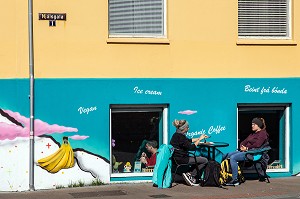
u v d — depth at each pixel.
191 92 14.19
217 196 12.09
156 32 14.17
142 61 13.89
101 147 13.62
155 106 14.14
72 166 13.42
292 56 14.88
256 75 14.64
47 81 13.28
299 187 13.23
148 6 14.12
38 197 12.16
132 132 14.12
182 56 14.13
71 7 13.43
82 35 13.51
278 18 14.98
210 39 14.33
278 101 14.79
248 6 14.83
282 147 14.98
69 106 13.41
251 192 12.59
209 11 14.32
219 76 14.38
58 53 13.35
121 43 13.75
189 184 13.43
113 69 13.70
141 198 11.89
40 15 13.21
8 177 13.01
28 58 13.12
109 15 13.82
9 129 13.02
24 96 13.09
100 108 13.62
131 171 14.11
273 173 14.84
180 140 13.28
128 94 13.80
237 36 14.54
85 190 12.95
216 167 13.33
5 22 13.01
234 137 14.48
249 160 13.74
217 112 14.35
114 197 12.03
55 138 13.32
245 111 14.83
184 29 14.16
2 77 13.00
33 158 13.14
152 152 14.27
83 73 13.52
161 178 13.18
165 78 14.03
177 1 14.12
